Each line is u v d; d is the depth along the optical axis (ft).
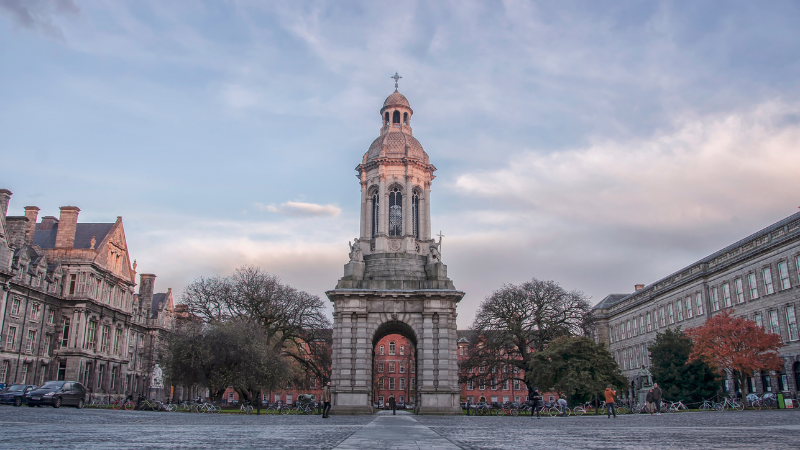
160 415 125.39
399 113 216.95
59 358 271.08
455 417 150.51
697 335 222.28
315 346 274.57
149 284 385.50
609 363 218.38
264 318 268.00
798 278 225.56
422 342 176.24
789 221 237.04
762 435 55.47
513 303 274.98
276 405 256.73
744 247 265.54
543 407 198.59
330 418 133.39
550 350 223.71
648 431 67.31
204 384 214.90
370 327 178.60
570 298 273.54
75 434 50.06
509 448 41.06
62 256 285.43
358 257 188.65
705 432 62.69
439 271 185.16
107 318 304.91
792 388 225.97
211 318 257.14
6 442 39.75
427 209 203.72
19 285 245.65
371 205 203.41
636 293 392.47
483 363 276.21
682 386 221.46
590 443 47.09
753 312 254.47
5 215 241.96
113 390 311.06
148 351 337.93
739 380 223.51
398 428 77.41
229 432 60.29
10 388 177.68
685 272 318.65
